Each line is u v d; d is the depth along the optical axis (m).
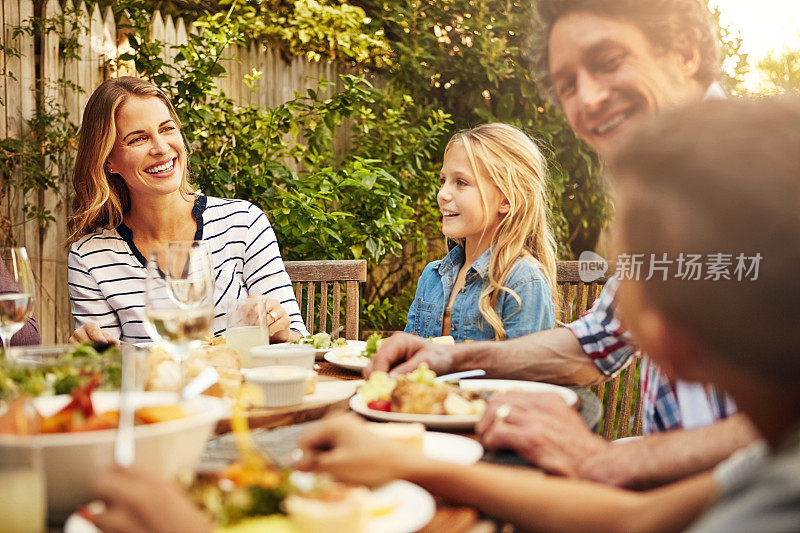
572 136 5.34
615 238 0.59
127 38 3.85
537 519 0.75
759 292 0.49
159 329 1.23
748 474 0.51
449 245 2.59
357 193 4.25
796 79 3.58
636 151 0.56
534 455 0.92
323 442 0.83
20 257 1.47
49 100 3.46
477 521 0.76
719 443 0.85
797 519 0.43
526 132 5.23
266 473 0.71
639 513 0.73
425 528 0.71
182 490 0.65
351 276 2.79
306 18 4.74
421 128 5.13
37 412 0.73
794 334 0.49
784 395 0.51
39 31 3.40
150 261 1.27
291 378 1.19
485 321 2.11
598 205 5.45
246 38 4.60
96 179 2.40
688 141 0.53
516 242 2.15
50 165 3.47
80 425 0.73
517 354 1.46
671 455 0.85
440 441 0.99
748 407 0.54
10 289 1.88
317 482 0.70
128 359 0.87
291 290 2.54
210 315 1.27
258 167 4.11
